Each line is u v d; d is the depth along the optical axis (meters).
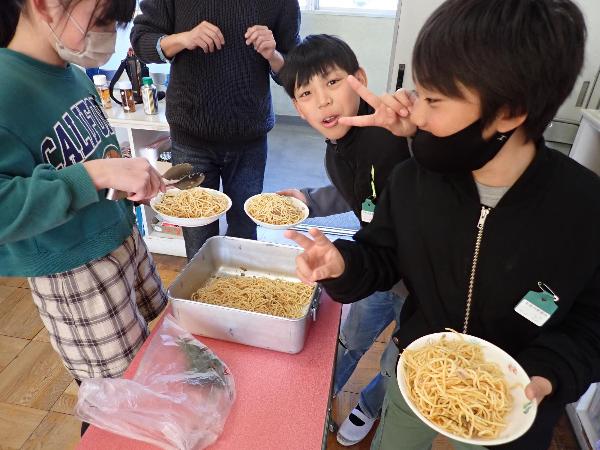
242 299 1.27
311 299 1.16
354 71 1.31
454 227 0.86
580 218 0.78
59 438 1.67
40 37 0.97
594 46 2.02
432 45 0.66
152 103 2.31
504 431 0.73
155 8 1.79
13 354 2.01
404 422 1.15
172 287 1.17
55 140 1.01
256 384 1.02
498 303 0.87
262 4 1.74
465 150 0.73
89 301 1.13
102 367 1.22
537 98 0.65
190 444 0.87
